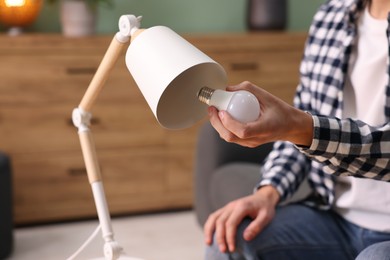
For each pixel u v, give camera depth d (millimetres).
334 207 1541
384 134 1176
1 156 2709
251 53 3305
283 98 3393
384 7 1486
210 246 1444
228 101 982
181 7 3615
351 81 1506
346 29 1530
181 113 1092
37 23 3371
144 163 3232
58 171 3096
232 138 1025
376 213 1464
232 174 2098
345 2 1588
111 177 3193
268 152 2375
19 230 3043
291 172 1561
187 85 1073
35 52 2975
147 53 1037
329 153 1170
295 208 1524
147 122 3201
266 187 1526
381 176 1228
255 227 1406
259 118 1039
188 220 3191
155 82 1005
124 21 1122
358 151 1173
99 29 3479
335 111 1530
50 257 2729
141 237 2959
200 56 996
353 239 1482
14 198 3059
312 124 1136
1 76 2955
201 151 2387
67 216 3145
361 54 1496
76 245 2867
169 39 1041
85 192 3146
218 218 1460
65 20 3127
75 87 3053
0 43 2920
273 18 3480
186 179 3309
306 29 3883
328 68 1549
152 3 3561
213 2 3664
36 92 3010
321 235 1458
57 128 3061
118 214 3244
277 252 1398
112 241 1233
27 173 3057
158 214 3277
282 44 3346
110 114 3141
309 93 1626
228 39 3248
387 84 1395
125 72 3127
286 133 1100
